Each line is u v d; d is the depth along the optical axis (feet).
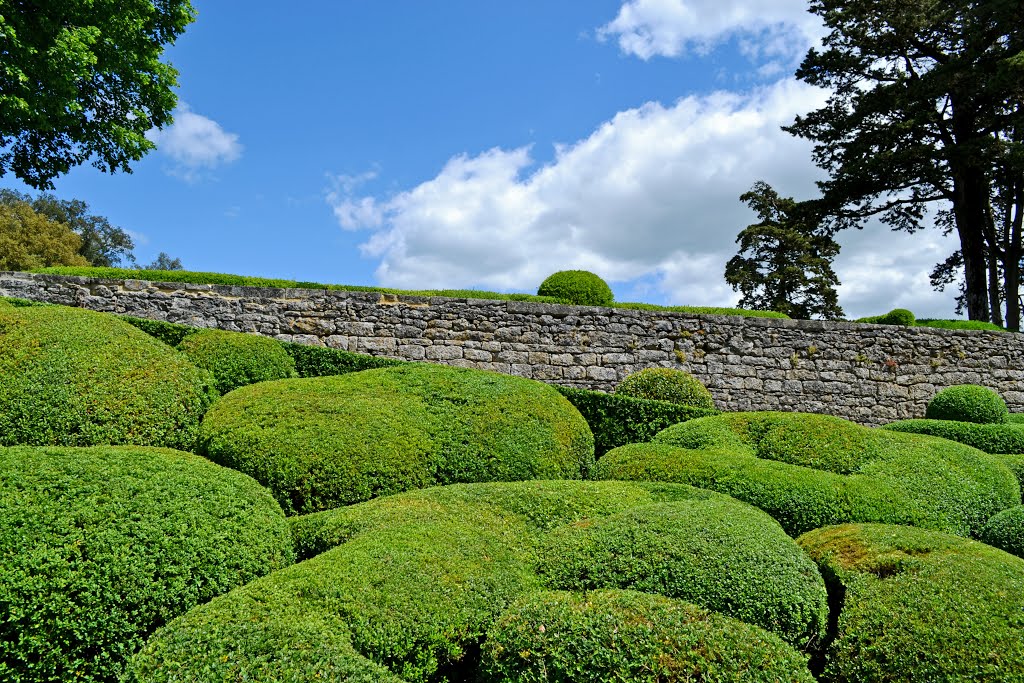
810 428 22.12
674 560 12.84
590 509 16.22
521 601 11.65
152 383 19.29
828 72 72.02
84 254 108.37
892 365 43.98
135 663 9.43
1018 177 66.69
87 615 9.86
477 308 40.04
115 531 10.85
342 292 38.63
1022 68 56.49
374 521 14.12
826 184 73.15
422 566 12.12
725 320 42.70
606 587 12.55
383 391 21.79
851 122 70.23
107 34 45.19
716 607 11.91
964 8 60.64
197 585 11.20
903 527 15.64
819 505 17.63
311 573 11.46
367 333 38.40
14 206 89.76
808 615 11.98
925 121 65.62
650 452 21.67
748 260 98.68
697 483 19.17
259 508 13.61
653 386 35.73
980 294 69.05
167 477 12.73
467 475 19.72
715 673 9.67
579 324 41.01
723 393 41.57
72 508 10.89
